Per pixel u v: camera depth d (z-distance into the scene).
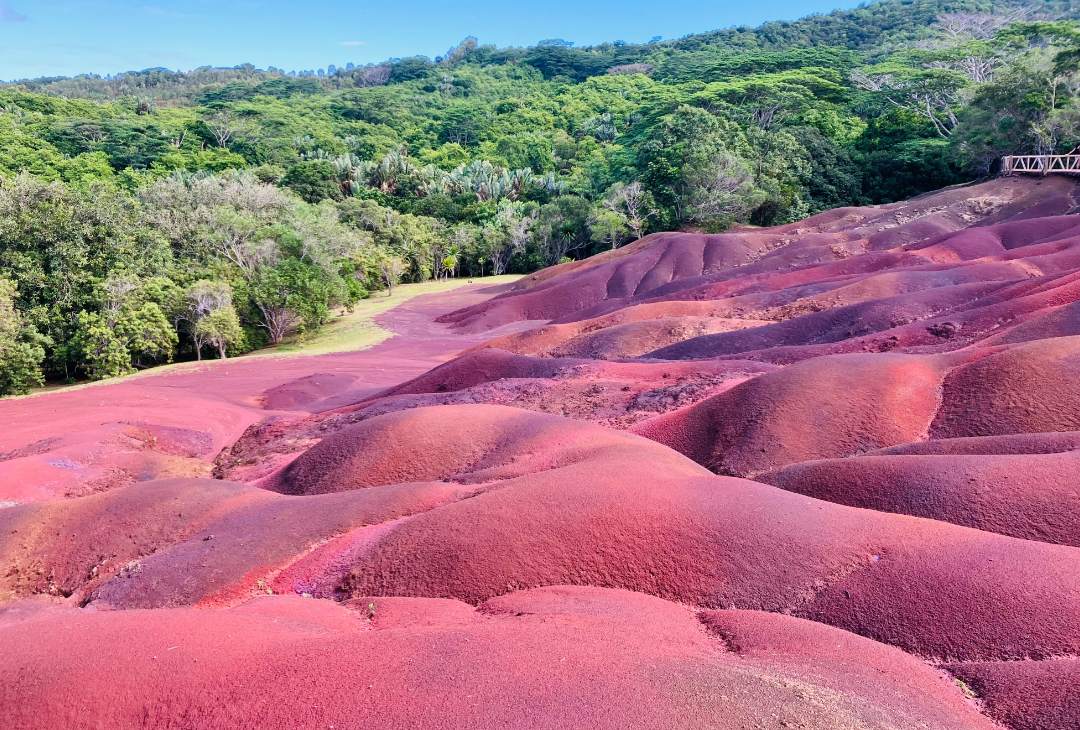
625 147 102.12
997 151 65.25
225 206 55.62
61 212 42.00
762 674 6.24
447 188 100.56
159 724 5.71
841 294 33.31
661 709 5.46
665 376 24.25
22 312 39.59
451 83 191.50
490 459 16.14
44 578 12.70
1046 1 158.00
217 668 6.31
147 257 46.50
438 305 65.69
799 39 184.75
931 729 5.68
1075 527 9.90
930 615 7.89
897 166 78.88
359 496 13.11
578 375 26.38
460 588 9.62
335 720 5.52
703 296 42.94
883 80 102.25
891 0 199.75
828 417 16.53
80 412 27.91
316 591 10.40
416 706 5.63
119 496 14.52
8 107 108.12
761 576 9.16
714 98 93.00
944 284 32.44
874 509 11.70
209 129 113.31
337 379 36.69
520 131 137.50
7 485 17.80
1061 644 7.06
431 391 29.77
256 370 40.25
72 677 6.08
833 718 5.48
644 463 12.38
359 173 100.50
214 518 13.55
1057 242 34.94
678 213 76.06
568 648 6.65
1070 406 14.87
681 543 9.82
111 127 102.06
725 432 17.30
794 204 77.12
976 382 16.67
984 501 10.80
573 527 10.18
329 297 55.03
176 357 49.97
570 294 57.84
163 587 10.87
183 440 25.48
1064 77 59.38
